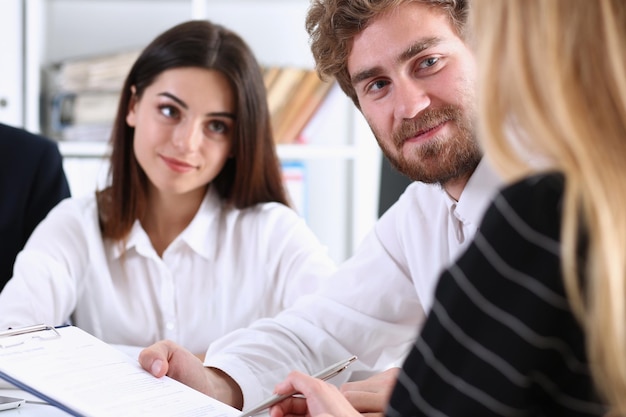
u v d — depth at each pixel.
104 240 1.60
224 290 1.60
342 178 2.92
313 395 0.89
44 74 2.63
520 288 0.55
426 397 0.58
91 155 2.62
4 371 0.89
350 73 1.19
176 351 1.07
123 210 1.58
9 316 1.43
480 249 0.57
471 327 0.56
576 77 0.56
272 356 1.20
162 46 1.53
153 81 1.52
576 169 0.55
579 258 0.53
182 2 2.80
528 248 0.55
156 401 0.88
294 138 2.68
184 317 1.58
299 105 2.66
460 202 1.18
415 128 1.13
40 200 1.83
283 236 1.64
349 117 2.87
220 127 1.56
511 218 0.56
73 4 2.73
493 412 0.56
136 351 1.33
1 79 2.38
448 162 1.13
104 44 2.76
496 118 0.60
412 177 1.17
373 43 1.12
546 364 0.55
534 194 0.56
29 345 0.98
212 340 1.58
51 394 0.84
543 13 0.57
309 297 1.36
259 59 2.88
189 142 1.50
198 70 1.51
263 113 1.62
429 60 1.11
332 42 1.18
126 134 1.59
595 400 0.55
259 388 1.13
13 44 2.38
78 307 1.58
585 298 0.53
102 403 0.85
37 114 2.46
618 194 0.54
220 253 1.62
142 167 1.58
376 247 1.36
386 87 1.15
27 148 1.84
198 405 0.89
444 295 0.58
